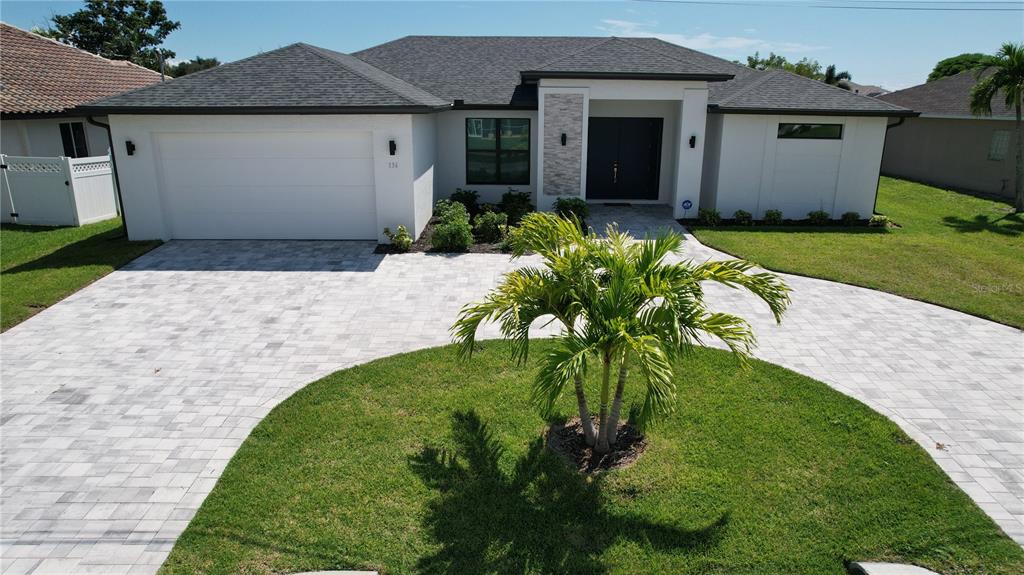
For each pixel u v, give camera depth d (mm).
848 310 10570
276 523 5379
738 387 7742
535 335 9383
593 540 5199
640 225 16688
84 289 11375
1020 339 9422
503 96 18156
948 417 7188
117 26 51781
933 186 24391
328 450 6426
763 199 17297
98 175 17109
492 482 5914
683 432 6754
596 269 6109
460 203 16359
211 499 5680
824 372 8297
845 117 16656
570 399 7457
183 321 9930
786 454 6359
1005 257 13797
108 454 6430
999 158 22156
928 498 5711
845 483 5906
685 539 5207
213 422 7035
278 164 14078
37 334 9422
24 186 16375
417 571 4871
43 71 20594
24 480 5996
